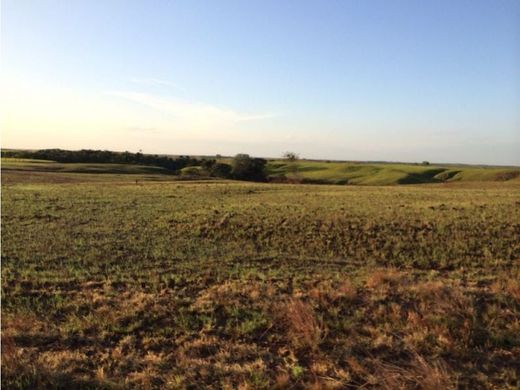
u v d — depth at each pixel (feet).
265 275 36.19
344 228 58.70
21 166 238.48
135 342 22.59
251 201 90.68
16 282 32.99
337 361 20.56
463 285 33.35
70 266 38.75
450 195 101.91
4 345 21.04
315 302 27.37
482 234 54.24
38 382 18.28
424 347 21.89
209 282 33.91
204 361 20.42
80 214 71.56
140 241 51.85
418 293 28.73
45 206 79.71
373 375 19.21
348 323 24.18
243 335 23.34
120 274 36.04
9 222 62.44
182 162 360.07
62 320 25.39
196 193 109.40
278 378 18.66
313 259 44.91
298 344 22.00
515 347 21.97
